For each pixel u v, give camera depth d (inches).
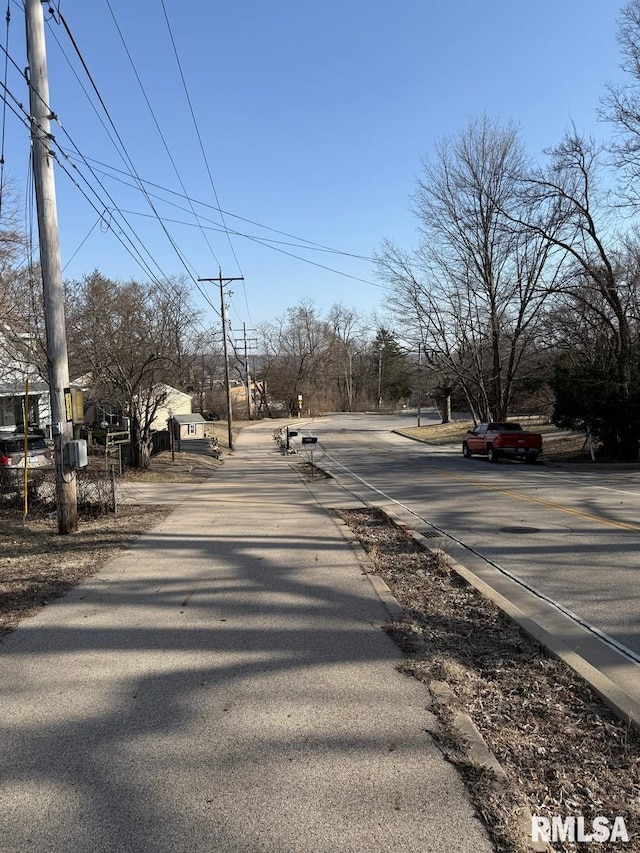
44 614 232.4
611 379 1013.8
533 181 1004.6
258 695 161.3
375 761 129.0
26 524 442.6
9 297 875.4
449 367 1653.5
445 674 175.6
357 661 185.5
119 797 117.2
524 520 473.7
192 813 112.0
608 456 1053.8
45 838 105.8
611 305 989.2
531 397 2319.1
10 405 1270.9
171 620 225.5
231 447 1772.9
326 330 4308.6
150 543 372.8
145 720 147.8
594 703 161.5
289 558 332.8
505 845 103.8
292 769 126.0
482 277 1432.1
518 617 230.4
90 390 1029.2
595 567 319.6
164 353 991.0
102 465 879.7
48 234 387.2
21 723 146.9
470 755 131.2
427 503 589.3
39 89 376.5
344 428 2748.5
